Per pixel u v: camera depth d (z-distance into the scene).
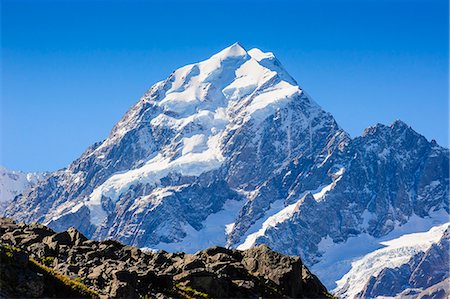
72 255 132.50
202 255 147.50
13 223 148.38
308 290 144.62
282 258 142.12
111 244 145.12
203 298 127.00
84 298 116.19
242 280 135.75
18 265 114.62
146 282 125.56
